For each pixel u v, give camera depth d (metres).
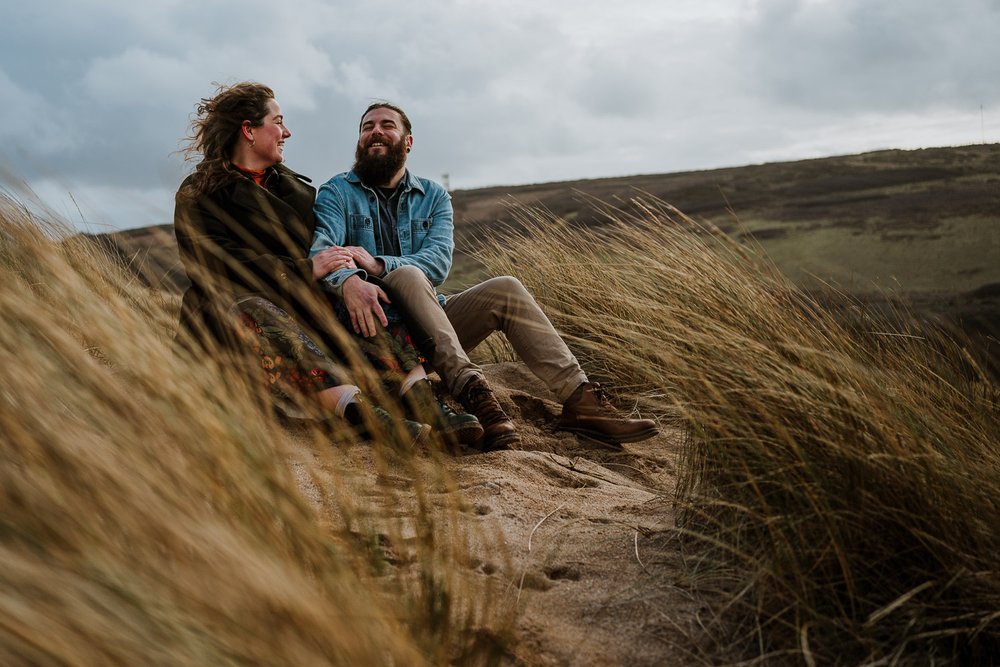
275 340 2.82
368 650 1.21
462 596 1.66
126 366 1.38
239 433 1.49
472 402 3.04
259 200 3.03
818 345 2.36
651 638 1.73
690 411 2.17
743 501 2.00
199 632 1.03
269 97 3.22
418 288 3.14
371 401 2.84
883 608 1.68
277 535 1.35
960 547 1.73
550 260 4.50
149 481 1.17
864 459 1.83
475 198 34.12
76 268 1.59
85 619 0.93
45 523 1.03
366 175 3.50
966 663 1.60
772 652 1.64
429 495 2.31
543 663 1.58
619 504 2.44
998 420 2.19
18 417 1.13
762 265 3.17
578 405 3.23
